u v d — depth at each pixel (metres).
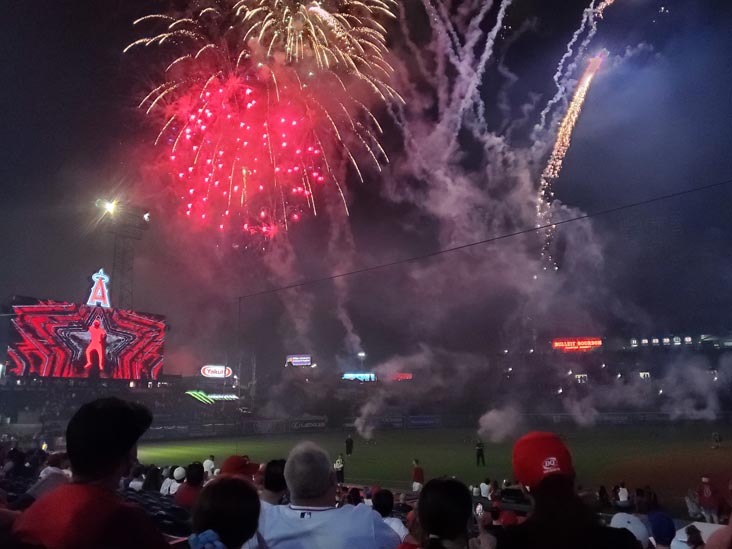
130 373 52.03
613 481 26.45
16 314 41.06
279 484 4.45
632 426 64.25
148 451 43.56
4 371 46.25
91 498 2.29
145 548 2.28
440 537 2.93
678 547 7.94
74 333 48.44
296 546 3.25
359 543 3.22
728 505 17.64
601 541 2.34
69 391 52.06
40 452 17.50
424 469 32.91
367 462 36.75
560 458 2.57
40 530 2.22
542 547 2.36
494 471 31.72
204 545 2.55
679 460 33.16
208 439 55.94
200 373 76.00
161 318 55.31
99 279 52.06
